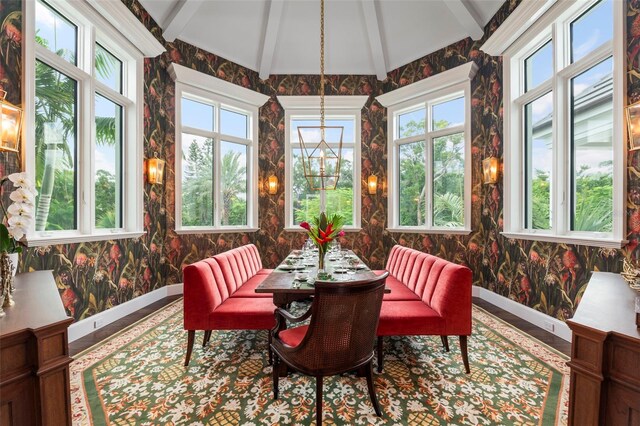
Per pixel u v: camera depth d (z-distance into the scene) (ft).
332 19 15.31
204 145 15.97
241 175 17.35
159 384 6.63
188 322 7.48
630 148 7.30
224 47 15.88
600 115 8.85
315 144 18.15
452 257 14.79
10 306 3.95
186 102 15.37
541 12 10.19
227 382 6.72
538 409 5.79
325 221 8.23
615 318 3.37
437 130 15.76
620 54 7.56
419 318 7.18
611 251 7.91
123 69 12.52
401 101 16.72
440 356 7.98
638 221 7.25
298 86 17.63
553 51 10.09
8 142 6.72
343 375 6.98
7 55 7.52
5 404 2.88
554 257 9.84
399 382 6.72
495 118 13.06
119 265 11.30
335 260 10.46
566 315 9.32
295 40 16.21
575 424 3.20
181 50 14.67
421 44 15.67
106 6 10.34
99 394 6.27
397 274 11.06
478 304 12.90
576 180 9.66
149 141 13.21
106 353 8.13
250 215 17.37
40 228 9.00
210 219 16.19
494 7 12.77
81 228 10.14
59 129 9.60
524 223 12.10
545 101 11.14
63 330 3.35
